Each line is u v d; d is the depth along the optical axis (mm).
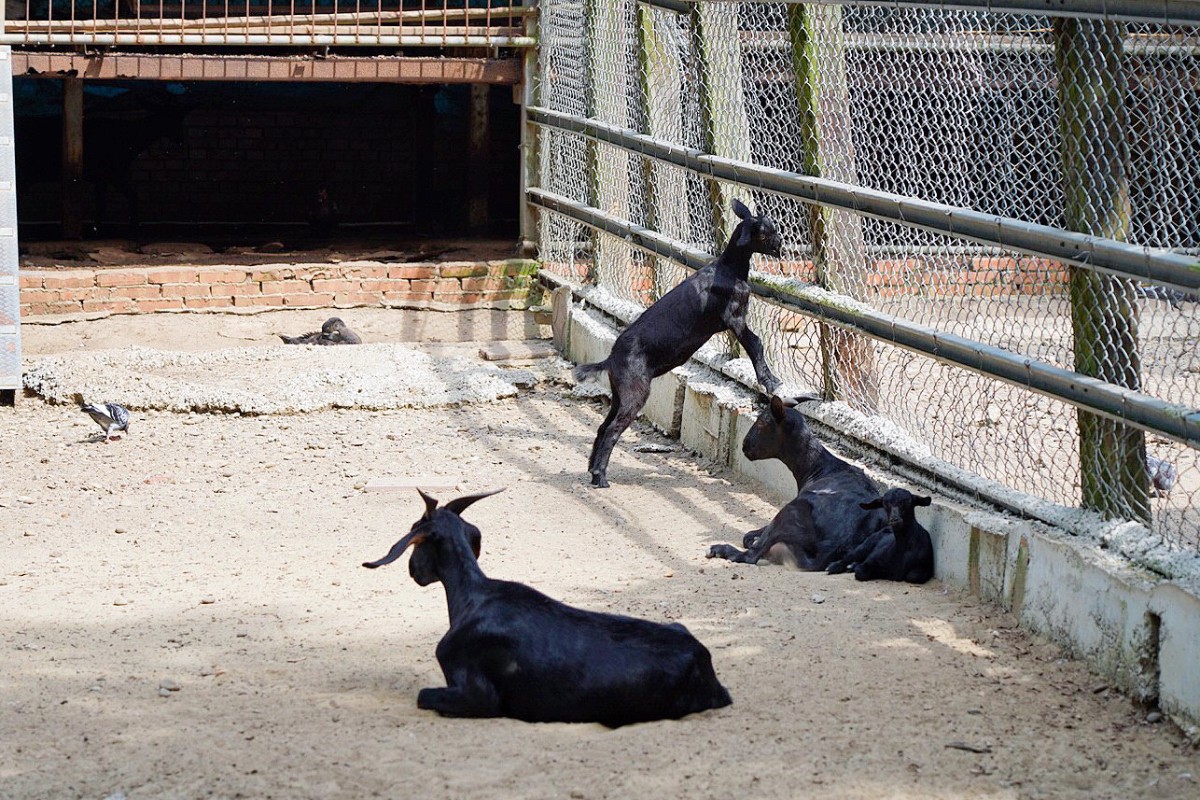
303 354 15125
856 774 5219
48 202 23125
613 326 14727
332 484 11133
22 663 6691
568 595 7879
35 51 16578
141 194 23766
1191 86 8062
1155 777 5301
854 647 6859
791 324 12328
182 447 12344
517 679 5758
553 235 16906
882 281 10641
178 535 9617
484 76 17344
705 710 5895
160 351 15164
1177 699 5898
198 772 5230
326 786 5074
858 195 9336
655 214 13453
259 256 18078
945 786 5145
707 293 10875
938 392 11852
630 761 5297
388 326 16766
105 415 12430
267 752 5418
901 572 8141
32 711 5969
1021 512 7730
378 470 11578
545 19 16859
